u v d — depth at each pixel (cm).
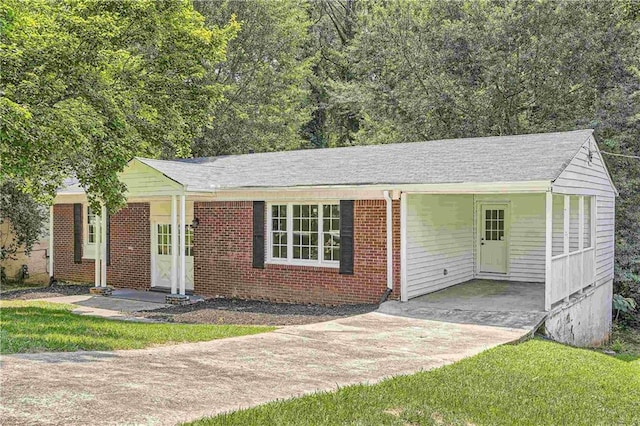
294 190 1402
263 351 816
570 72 2295
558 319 1193
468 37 2448
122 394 554
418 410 558
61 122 1051
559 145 1302
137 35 1438
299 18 3347
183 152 1661
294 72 3206
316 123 3928
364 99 2816
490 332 998
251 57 3061
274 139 3162
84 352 749
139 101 1495
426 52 2573
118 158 1202
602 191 1622
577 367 829
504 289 1464
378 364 754
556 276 1184
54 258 1975
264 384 629
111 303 1505
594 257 1518
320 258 1412
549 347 955
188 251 1673
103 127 1173
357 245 1338
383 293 1301
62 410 497
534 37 2303
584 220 1551
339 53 3534
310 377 671
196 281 1617
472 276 1670
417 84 2644
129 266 1791
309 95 3697
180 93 1578
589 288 1478
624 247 1948
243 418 500
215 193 1559
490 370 739
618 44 2238
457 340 930
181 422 481
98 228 1738
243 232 1529
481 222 1681
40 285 2066
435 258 1440
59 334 876
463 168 1249
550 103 2347
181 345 848
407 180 1245
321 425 499
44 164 1184
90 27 1195
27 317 1084
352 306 1316
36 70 1123
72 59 1159
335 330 1002
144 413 500
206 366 706
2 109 922
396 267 1292
